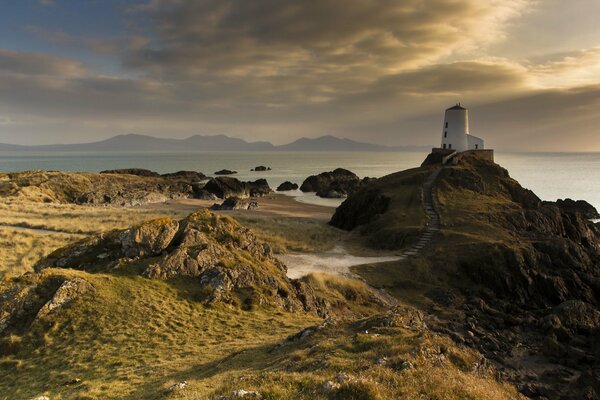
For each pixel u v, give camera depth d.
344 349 17.69
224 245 37.94
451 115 116.06
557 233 72.38
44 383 19.52
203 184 171.00
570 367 32.41
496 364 32.22
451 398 12.88
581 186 173.75
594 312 43.03
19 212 73.88
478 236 60.94
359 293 45.38
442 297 46.81
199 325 26.81
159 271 31.66
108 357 21.89
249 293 32.78
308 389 12.77
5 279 27.44
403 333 19.94
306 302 36.72
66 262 33.38
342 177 180.25
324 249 62.94
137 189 128.38
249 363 19.28
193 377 17.97
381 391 12.40
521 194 88.44
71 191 116.38
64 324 24.92
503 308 47.09
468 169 94.31
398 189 88.50
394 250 61.97
